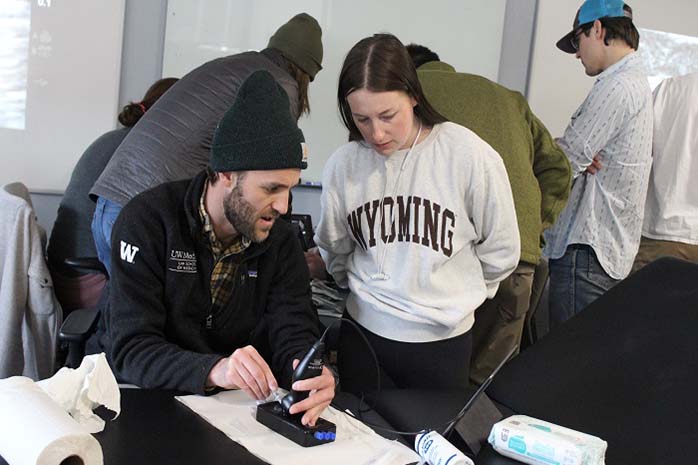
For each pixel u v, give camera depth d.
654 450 1.07
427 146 1.56
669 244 2.91
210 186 1.38
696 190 2.87
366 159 1.61
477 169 1.52
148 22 3.09
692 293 1.32
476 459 1.04
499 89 1.96
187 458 0.96
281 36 2.11
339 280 1.83
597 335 1.34
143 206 1.39
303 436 1.04
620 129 2.47
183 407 1.14
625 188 2.52
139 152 1.89
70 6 2.99
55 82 3.02
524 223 1.91
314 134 3.35
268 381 1.19
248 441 1.03
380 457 1.03
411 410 1.22
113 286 1.38
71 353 1.73
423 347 1.60
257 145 1.23
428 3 3.42
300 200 3.38
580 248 2.58
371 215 1.60
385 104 1.44
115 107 3.10
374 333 1.64
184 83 1.95
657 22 3.72
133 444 0.98
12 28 2.94
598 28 2.51
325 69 3.32
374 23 3.36
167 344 1.32
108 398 1.04
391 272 1.59
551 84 3.64
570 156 2.49
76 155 3.09
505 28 3.56
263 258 1.50
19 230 2.09
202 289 1.42
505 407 1.27
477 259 1.66
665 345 1.25
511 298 1.99
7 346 2.11
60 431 0.85
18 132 3.01
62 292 2.50
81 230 2.48
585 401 1.22
